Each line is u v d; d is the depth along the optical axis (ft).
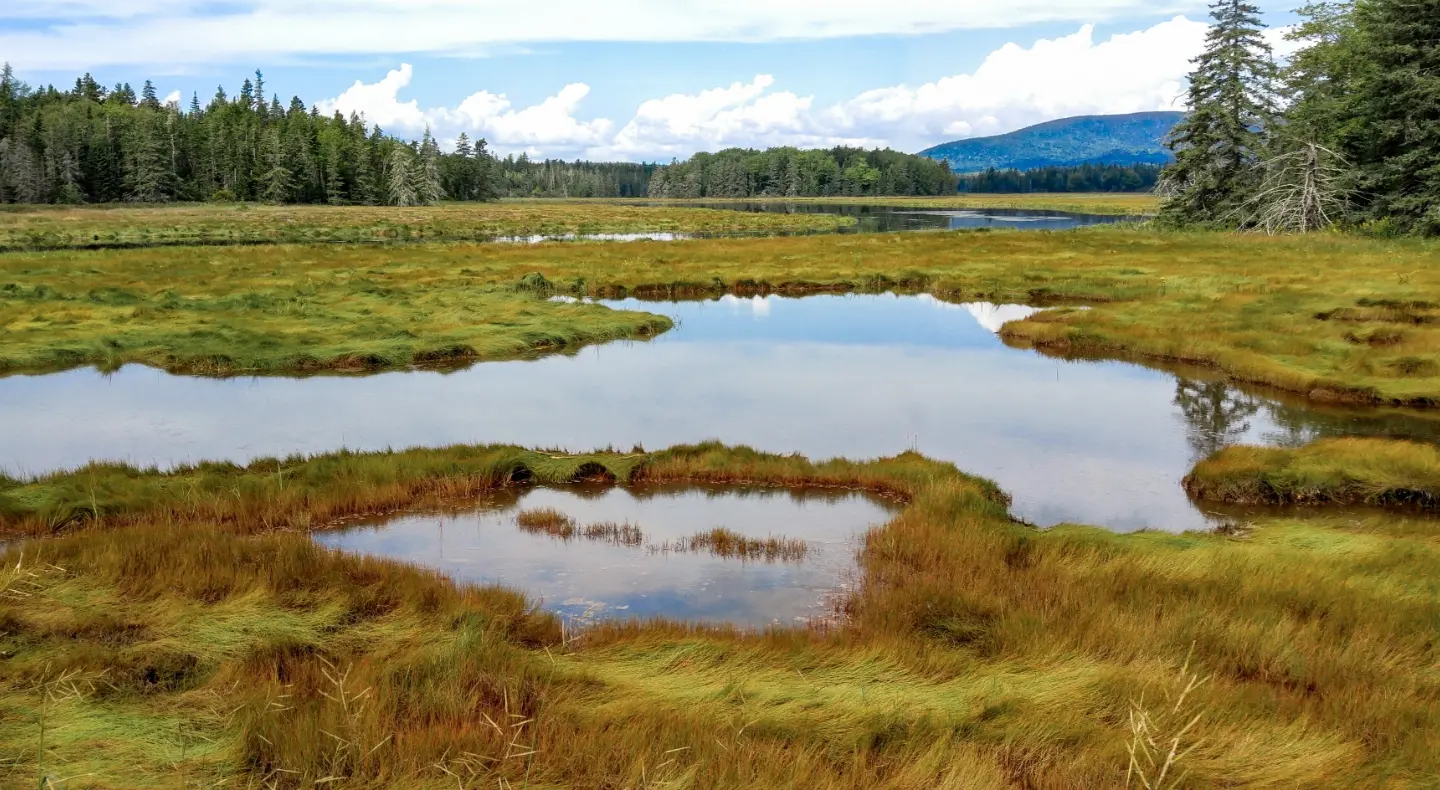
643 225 270.05
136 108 457.27
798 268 125.08
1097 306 86.63
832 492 39.19
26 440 46.47
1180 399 56.03
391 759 16.72
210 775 16.34
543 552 32.22
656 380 61.98
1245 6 167.63
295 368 65.87
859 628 24.77
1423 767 17.24
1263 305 80.79
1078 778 16.89
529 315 83.92
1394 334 67.05
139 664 20.67
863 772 17.03
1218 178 173.58
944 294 105.91
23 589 24.77
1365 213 148.87
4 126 354.54
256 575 26.08
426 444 46.16
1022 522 34.55
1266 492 38.11
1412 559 28.86
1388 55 140.87
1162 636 23.17
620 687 20.48
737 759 17.10
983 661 22.25
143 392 58.18
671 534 34.06
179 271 117.70
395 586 25.98
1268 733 18.40
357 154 409.49
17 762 16.38
